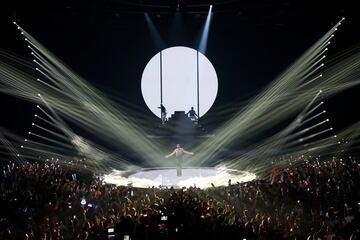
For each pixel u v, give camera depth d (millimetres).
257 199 15773
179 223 12516
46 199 16359
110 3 31156
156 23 34281
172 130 33531
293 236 12078
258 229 12117
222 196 16797
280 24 33469
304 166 21422
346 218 13023
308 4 30438
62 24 33281
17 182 18141
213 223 12031
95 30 34188
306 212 14852
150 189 18031
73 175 20750
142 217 12320
